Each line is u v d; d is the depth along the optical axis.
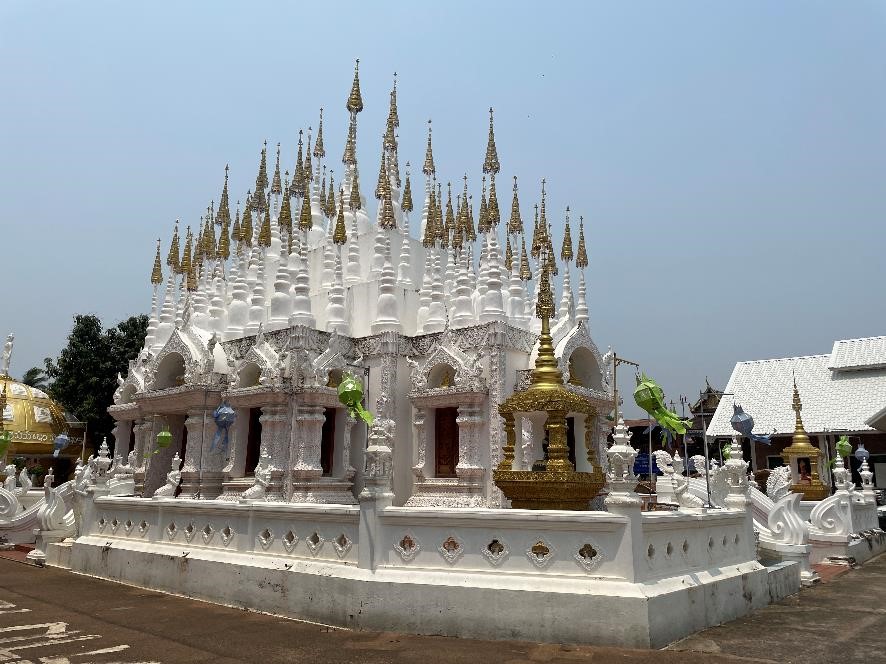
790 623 11.97
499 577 10.70
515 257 28.66
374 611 11.28
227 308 29.47
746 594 13.08
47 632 11.39
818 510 22.48
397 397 22.44
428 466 21.52
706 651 9.80
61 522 20.61
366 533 11.89
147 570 15.90
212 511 15.00
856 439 43.78
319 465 21.84
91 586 16.11
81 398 49.19
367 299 25.11
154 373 27.41
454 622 10.70
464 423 20.45
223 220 34.19
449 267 27.66
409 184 31.14
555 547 10.62
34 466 44.91
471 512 11.04
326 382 22.39
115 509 18.14
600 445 23.00
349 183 32.66
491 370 20.59
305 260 24.61
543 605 10.22
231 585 13.73
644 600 9.75
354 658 9.59
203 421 24.50
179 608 13.41
